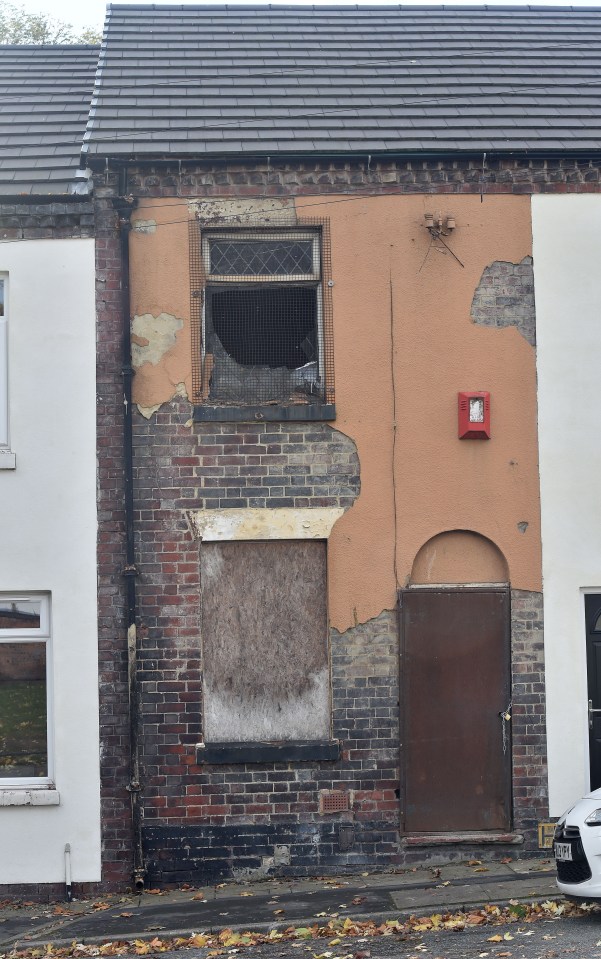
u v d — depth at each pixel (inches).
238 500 431.2
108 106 462.9
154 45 510.6
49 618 429.7
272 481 432.5
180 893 410.0
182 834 420.5
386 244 441.4
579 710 435.5
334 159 439.8
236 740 428.1
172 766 422.3
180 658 426.3
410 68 504.4
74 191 439.2
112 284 434.6
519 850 428.5
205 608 430.6
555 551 438.9
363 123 459.5
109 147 435.2
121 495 428.8
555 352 443.2
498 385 441.1
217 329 442.0
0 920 389.1
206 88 481.1
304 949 334.0
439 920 352.5
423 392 438.3
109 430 430.6
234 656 430.3
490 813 430.6
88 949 347.9
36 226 435.8
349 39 525.0
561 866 346.0
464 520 436.1
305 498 432.5
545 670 435.5
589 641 442.3
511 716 433.1
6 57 546.9
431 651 432.8
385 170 443.5
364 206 441.7
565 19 549.0
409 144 443.5
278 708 430.3
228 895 400.8
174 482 430.6
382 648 431.2
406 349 438.9
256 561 433.4
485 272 444.1
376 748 428.1
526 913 356.2
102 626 425.1
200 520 428.8
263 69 498.3
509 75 500.7
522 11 553.3
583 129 461.4
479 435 435.8
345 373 436.5
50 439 429.4
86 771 420.5
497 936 329.4
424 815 427.5
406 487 435.5
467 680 433.1
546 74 502.0
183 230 436.8
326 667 432.5
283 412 431.5
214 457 431.5
